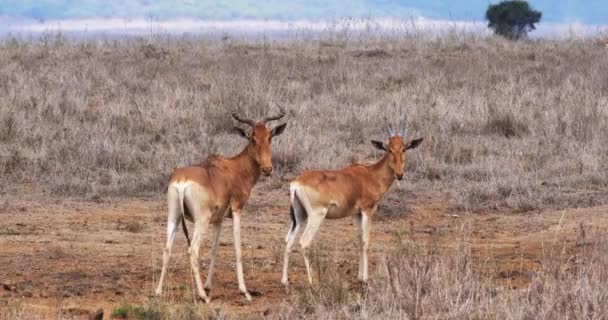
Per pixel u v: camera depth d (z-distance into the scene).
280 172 61.28
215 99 78.69
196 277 35.22
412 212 53.34
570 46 121.06
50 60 99.12
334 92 85.31
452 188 57.53
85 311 33.31
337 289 33.44
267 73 92.94
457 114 74.69
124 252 43.88
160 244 45.88
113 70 93.12
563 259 37.62
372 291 32.91
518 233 48.22
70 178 58.22
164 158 62.41
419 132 70.00
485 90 84.69
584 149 63.84
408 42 122.00
